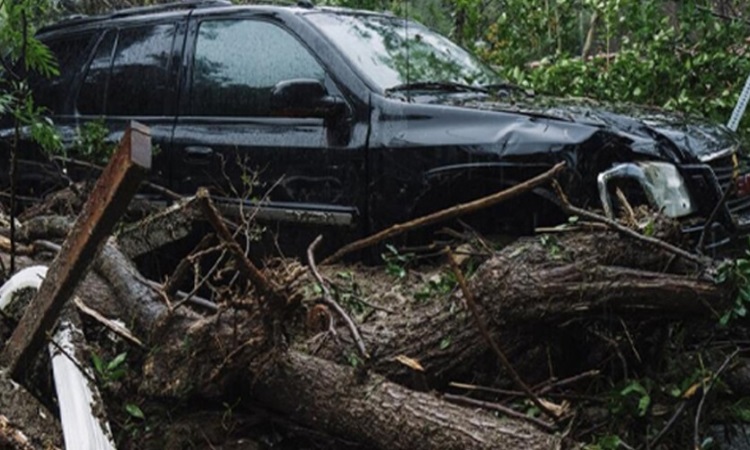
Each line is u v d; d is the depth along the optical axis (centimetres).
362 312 394
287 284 338
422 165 468
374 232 484
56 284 318
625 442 324
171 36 583
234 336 340
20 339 338
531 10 858
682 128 469
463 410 312
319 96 491
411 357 356
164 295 375
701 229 430
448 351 355
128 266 401
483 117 461
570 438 311
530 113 456
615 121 459
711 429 374
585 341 364
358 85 495
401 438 314
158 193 568
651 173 428
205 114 555
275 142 516
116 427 346
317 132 504
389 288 428
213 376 344
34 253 497
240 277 447
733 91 715
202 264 506
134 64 596
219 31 562
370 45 532
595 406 349
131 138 281
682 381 353
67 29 649
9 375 339
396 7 858
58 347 330
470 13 842
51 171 618
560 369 365
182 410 360
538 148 439
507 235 449
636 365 364
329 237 498
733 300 325
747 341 381
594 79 767
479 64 590
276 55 533
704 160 446
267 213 514
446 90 525
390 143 476
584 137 432
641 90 747
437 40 590
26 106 472
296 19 531
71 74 628
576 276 335
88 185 557
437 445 306
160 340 355
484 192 454
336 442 350
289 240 512
